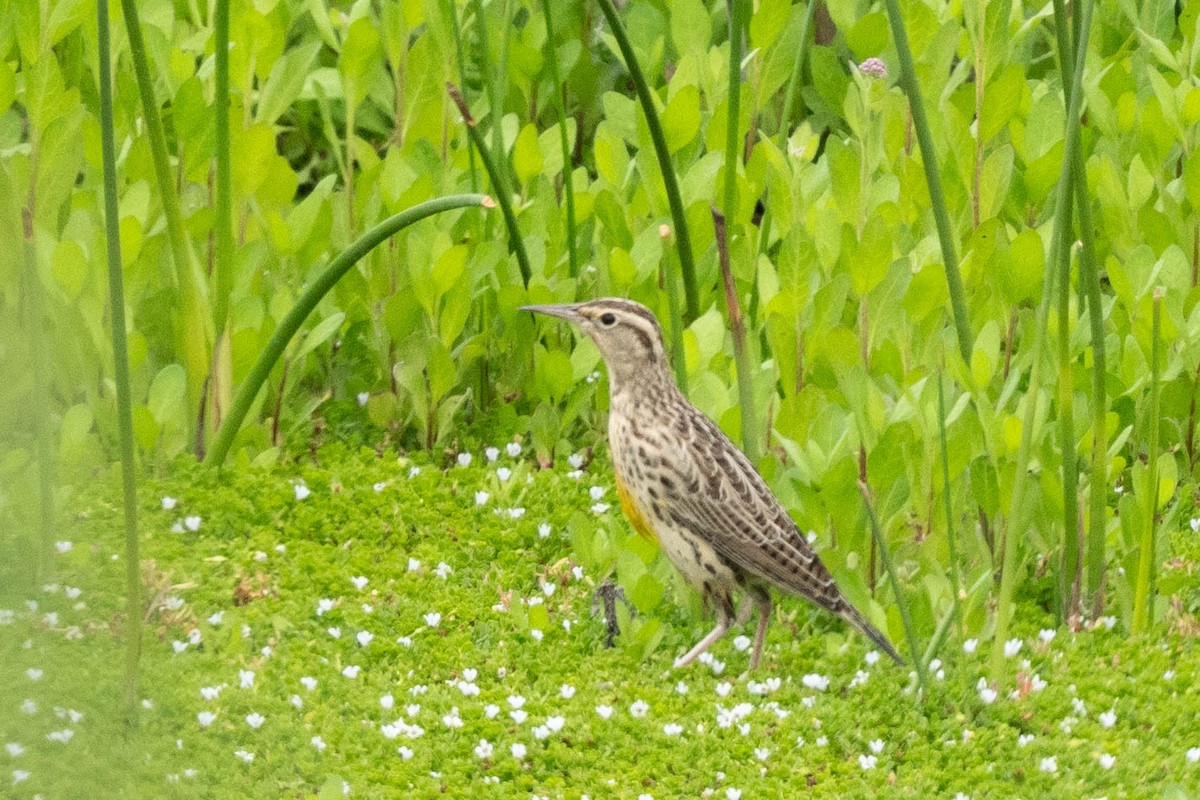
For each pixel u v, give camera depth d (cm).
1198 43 1438
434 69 1404
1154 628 1132
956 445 1124
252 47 1289
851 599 1100
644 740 987
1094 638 1127
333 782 877
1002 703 1031
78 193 1304
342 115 1705
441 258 1259
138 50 1124
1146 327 1254
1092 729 1020
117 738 873
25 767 773
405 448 1350
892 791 946
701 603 1145
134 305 1261
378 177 1366
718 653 1104
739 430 1191
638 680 1058
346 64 1350
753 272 1350
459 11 1523
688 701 1033
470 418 1388
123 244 1212
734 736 995
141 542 1122
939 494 1147
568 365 1301
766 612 1089
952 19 1358
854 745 999
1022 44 1595
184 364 1234
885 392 1216
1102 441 1116
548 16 1371
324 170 1742
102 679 921
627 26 1570
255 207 1322
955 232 1312
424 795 918
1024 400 1214
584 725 990
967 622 1100
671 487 1068
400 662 1055
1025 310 1224
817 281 1291
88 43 1273
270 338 1231
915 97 1067
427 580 1155
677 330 1149
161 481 1198
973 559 1176
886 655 1088
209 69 1321
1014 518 1024
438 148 1429
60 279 1154
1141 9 1659
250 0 1279
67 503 1100
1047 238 1272
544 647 1086
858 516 1133
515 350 1369
